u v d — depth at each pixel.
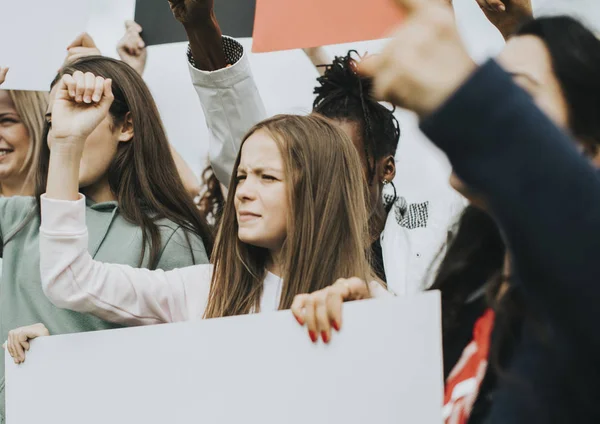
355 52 3.80
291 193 2.80
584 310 0.93
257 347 2.25
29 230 3.55
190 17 3.54
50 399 2.45
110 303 2.84
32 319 3.35
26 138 4.27
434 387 2.09
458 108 0.93
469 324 1.96
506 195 0.93
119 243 3.37
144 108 3.60
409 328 2.12
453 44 0.94
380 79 0.95
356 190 2.88
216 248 2.99
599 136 1.48
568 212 0.91
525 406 1.24
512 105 0.93
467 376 1.75
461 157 0.94
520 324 1.41
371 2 2.86
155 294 2.98
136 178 3.52
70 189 2.79
